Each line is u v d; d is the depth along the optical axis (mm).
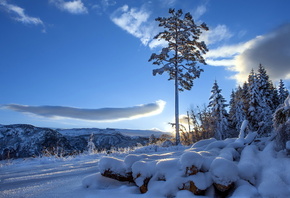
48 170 6402
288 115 4098
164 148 13922
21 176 5508
